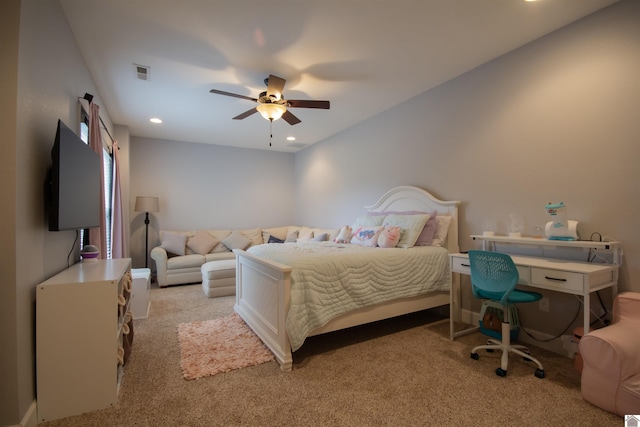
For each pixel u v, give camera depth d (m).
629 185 2.07
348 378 2.03
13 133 1.43
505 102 2.77
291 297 2.18
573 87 2.34
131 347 2.46
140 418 1.62
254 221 6.44
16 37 1.46
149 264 5.47
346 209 5.00
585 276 1.86
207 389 1.90
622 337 1.68
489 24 2.33
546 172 2.50
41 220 1.73
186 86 3.29
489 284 2.22
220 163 6.12
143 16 2.16
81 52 2.59
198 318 3.24
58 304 1.63
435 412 1.67
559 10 2.18
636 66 2.04
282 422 1.59
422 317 3.32
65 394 1.63
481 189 2.98
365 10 2.13
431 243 3.19
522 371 2.11
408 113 3.78
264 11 2.12
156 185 5.59
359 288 2.51
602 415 1.63
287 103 3.02
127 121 4.55
